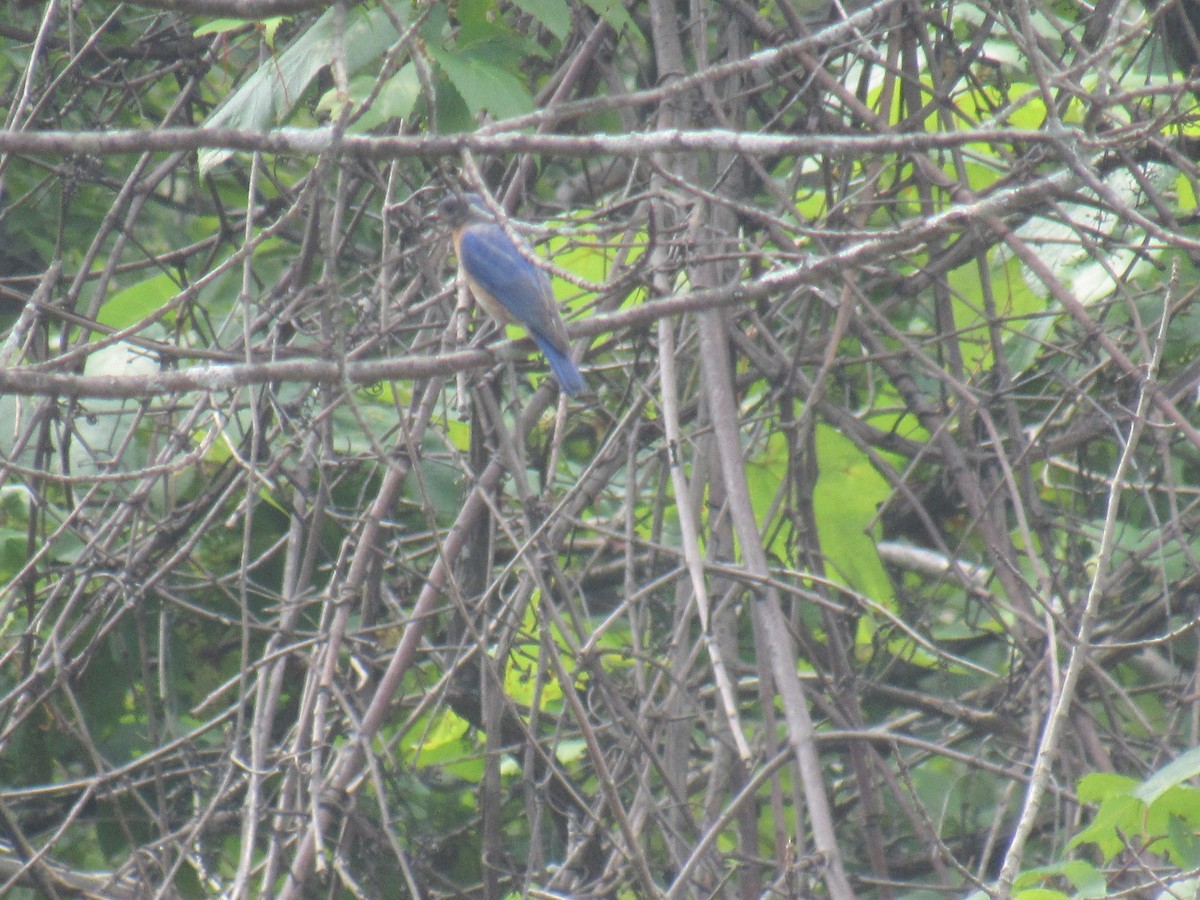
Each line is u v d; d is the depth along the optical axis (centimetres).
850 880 941
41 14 1365
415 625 940
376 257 1163
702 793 1148
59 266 986
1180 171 1043
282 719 1170
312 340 1090
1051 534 1066
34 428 991
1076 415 1191
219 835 1072
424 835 1087
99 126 1102
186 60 1116
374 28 888
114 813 1131
